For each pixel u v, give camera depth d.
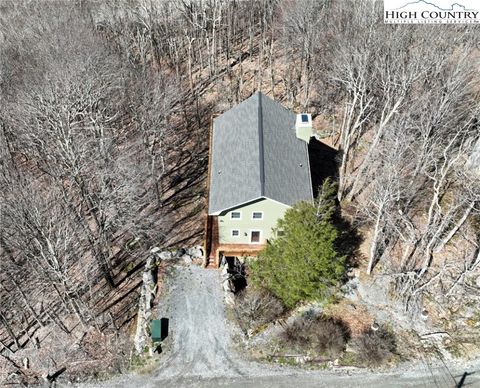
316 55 52.38
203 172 47.09
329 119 51.66
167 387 30.25
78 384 31.08
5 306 36.81
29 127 38.16
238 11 68.62
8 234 30.22
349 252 36.94
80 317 33.44
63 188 35.03
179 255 38.22
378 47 42.53
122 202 37.59
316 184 42.38
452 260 36.03
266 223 35.09
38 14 55.22
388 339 31.75
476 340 31.98
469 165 39.97
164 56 62.59
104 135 41.28
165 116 45.66
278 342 32.16
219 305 34.66
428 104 38.16
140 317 34.25
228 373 30.77
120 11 64.75
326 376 30.38
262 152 35.38
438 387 29.61
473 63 43.56
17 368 32.53
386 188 32.56
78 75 41.53
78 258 37.69
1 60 47.28
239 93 57.03
